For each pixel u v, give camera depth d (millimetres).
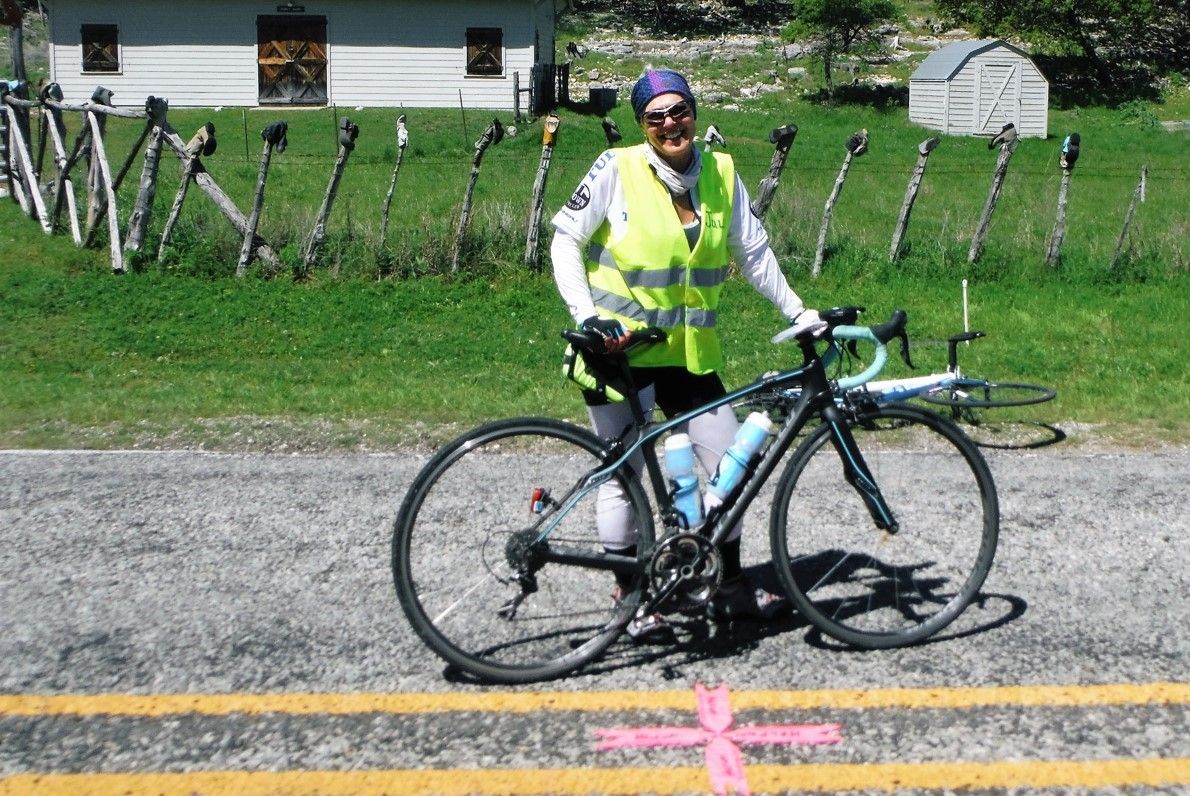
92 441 7230
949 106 31859
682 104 4016
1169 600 4699
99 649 4301
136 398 8320
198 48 31703
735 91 36406
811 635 4414
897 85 38125
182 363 9820
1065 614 4566
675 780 3463
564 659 4098
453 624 4367
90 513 5828
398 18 31656
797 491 5750
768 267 4383
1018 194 20219
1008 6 40719
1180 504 5906
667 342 4184
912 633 4305
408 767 3537
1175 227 14016
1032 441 7215
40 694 3965
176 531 5559
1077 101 38469
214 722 3789
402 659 4223
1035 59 42156
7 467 6645
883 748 3619
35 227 13914
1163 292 12391
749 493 4195
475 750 3633
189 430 7430
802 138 28875
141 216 12430
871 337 4172
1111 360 9633
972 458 4383
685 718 3814
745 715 3824
